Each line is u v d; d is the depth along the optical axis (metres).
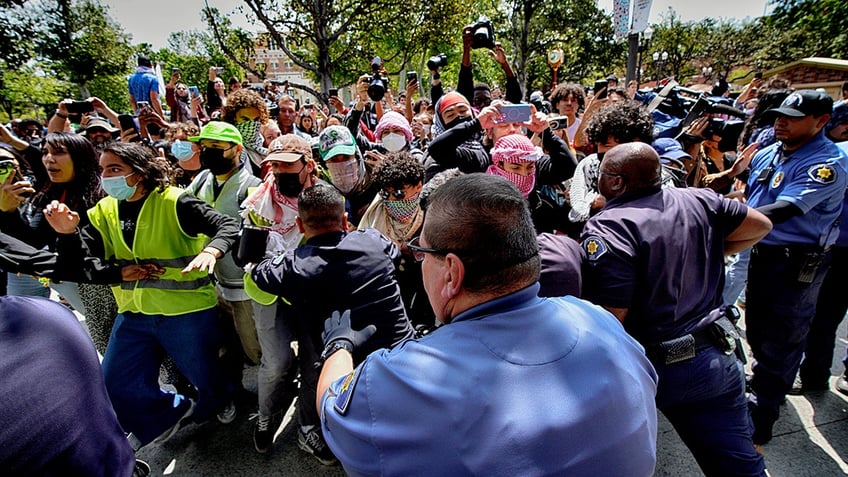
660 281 1.39
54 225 1.71
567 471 0.70
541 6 28.30
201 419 2.27
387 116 3.45
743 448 1.49
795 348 2.06
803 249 2.00
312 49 15.49
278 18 11.04
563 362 0.77
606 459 0.74
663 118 3.31
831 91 14.75
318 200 1.76
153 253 1.97
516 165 2.17
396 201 2.18
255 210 1.93
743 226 1.52
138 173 1.89
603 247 1.42
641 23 6.27
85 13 29.42
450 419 0.72
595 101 3.41
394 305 1.81
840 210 2.00
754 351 2.18
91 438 0.83
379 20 12.02
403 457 0.74
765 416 2.10
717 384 1.46
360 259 1.76
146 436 2.10
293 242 2.20
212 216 2.00
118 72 31.03
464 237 0.83
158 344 2.13
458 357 0.78
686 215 1.45
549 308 0.86
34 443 0.73
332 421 0.87
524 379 0.75
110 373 2.02
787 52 24.16
